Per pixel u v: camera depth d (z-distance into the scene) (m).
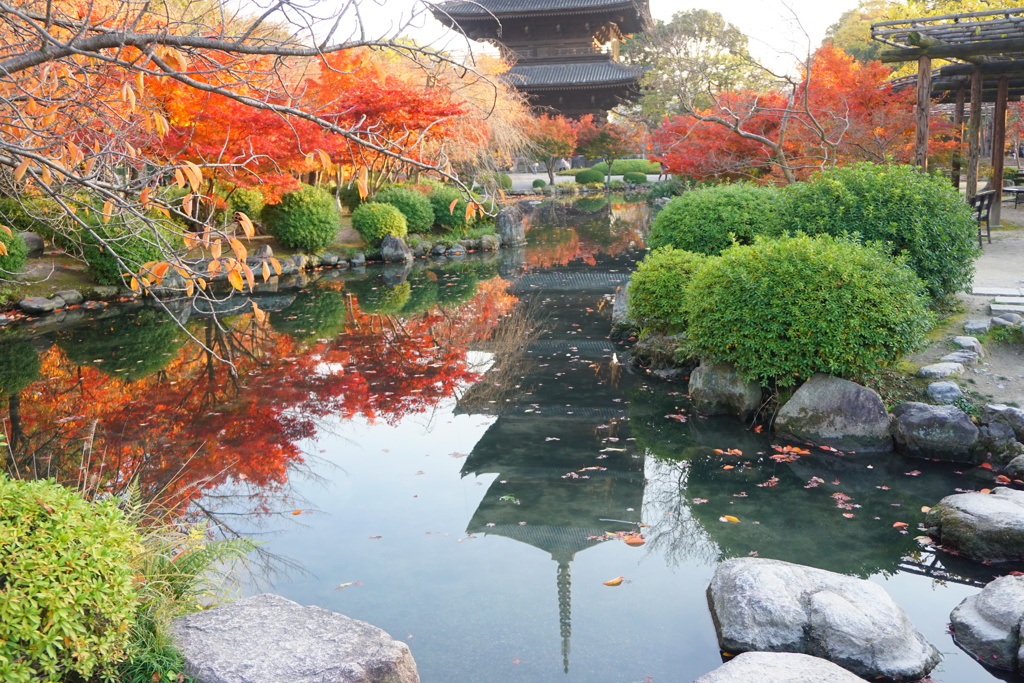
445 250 18.98
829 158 13.55
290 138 12.64
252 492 5.38
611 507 5.13
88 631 2.72
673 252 8.63
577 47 45.06
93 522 2.85
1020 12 9.23
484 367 8.84
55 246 12.76
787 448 6.04
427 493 5.40
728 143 14.38
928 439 5.74
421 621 3.79
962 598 3.98
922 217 7.62
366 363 9.03
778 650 3.45
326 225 16.73
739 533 4.69
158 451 6.12
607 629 3.72
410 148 2.79
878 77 13.92
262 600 3.42
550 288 14.10
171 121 10.97
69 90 3.48
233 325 11.05
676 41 42.12
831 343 6.10
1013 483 5.26
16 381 8.05
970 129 13.49
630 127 44.38
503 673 3.36
